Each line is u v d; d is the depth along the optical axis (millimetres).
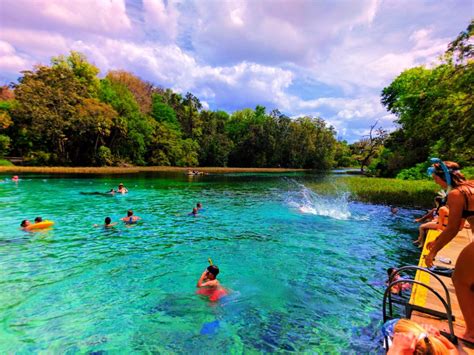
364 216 13352
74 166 43312
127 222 11344
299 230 10719
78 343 4086
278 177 39688
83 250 8008
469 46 13898
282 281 6348
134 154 51531
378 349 4055
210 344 4141
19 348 3939
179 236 9633
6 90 51938
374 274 6785
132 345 4074
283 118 74562
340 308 5211
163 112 64250
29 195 17250
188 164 61062
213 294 5633
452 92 15570
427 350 2336
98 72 51594
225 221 12023
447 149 18844
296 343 4195
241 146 70875
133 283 6051
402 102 21750
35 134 40281
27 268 6691
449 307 2975
